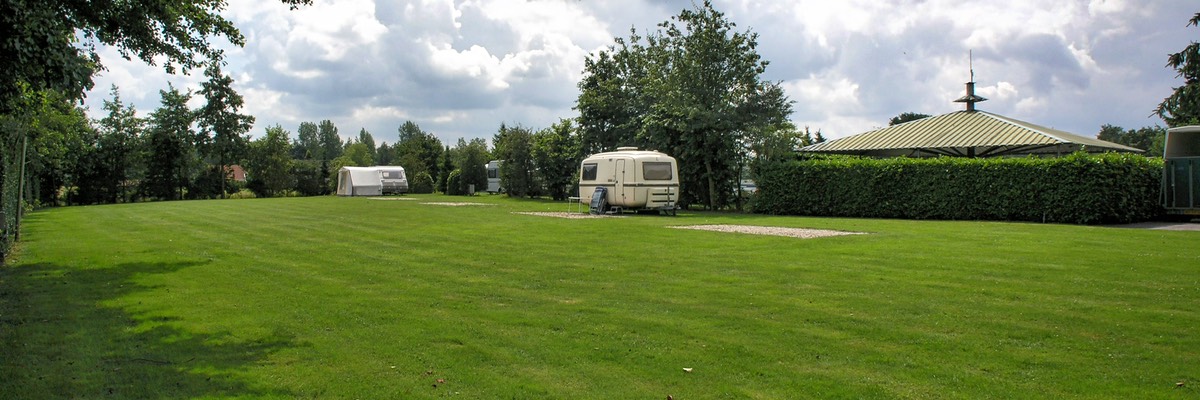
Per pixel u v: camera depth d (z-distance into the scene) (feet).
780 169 82.02
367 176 168.14
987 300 23.90
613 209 80.18
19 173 51.98
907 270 30.37
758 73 92.43
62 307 25.17
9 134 40.70
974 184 67.10
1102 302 23.30
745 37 92.43
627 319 22.12
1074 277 27.81
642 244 42.45
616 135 123.34
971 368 16.55
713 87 92.43
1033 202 63.05
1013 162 64.69
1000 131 83.66
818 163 79.05
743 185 91.66
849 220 66.13
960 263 31.86
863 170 74.74
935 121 92.89
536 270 32.65
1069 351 17.76
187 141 172.96
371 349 18.98
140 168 170.19
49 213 91.35
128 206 112.06
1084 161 59.62
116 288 29.22
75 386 16.08
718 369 16.83
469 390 15.57
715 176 90.68
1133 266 30.12
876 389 15.19
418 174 193.47
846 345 18.70
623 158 78.48
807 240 42.88
